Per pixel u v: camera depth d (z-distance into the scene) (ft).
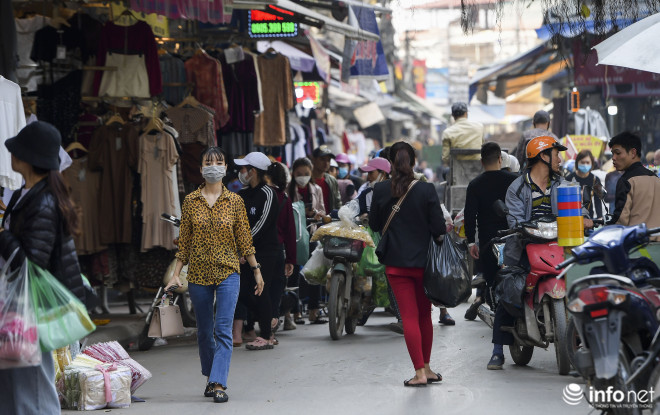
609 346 27.25
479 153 73.00
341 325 57.36
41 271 29.04
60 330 28.91
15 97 42.96
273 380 43.39
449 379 42.34
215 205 39.65
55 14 64.49
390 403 37.06
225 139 76.95
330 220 60.90
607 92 114.42
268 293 53.72
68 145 64.28
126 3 66.74
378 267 58.49
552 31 50.96
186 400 39.01
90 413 36.60
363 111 174.91
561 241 40.11
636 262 29.91
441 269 39.99
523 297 41.96
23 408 29.40
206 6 57.57
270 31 80.59
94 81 63.05
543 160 42.93
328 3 83.51
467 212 48.96
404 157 40.96
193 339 59.21
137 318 64.28
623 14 48.60
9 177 42.39
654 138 125.59
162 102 67.92
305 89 109.40
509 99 178.70
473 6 51.29
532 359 47.91
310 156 105.70
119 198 62.28
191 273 39.60
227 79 75.61
